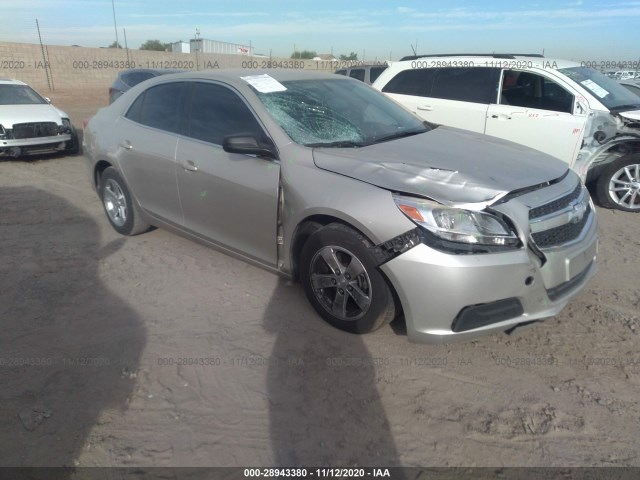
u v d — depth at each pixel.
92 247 4.94
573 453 2.44
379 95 4.68
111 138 4.90
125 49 28.12
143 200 4.73
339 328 3.41
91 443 2.52
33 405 2.78
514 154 3.59
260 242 3.71
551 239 2.98
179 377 3.00
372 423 2.64
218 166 3.82
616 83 6.94
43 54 25.77
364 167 3.18
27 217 5.85
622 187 6.14
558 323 3.52
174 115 4.36
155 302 3.87
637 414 2.67
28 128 8.88
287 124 3.66
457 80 7.10
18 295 3.99
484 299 2.78
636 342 3.29
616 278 4.25
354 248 3.08
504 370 3.04
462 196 2.84
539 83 6.50
